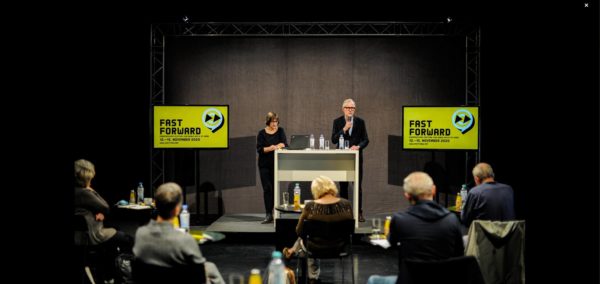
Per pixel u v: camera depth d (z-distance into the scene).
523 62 7.57
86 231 4.46
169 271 3.11
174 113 7.12
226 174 8.03
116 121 7.71
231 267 5.57
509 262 4.07
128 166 7.78
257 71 8.00
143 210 6.43
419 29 7.94
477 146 7.12
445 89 7.96
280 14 7.55
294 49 8.00
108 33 7.59
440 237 3.38
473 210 4.51
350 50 7.98
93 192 4.66
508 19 7.51
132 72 7.71
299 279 5.19
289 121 8.03
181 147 7.14
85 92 7.45
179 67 7.98
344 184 7.25
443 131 7.14
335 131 7.17
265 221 7.08
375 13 7.51
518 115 7.64
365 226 6.85
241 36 7.63
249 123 8.02
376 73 7.98
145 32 7.69
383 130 8.02
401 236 3.44
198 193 7.68
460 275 2.91
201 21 7.57
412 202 3.60
